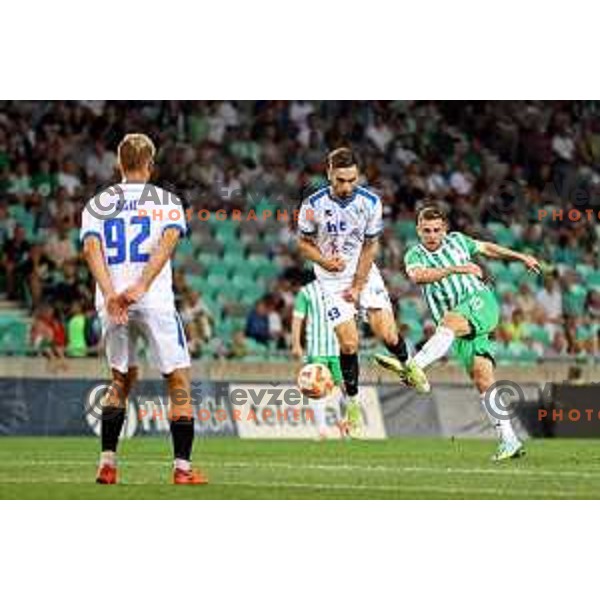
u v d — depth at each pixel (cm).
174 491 3781
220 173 10325
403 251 10138
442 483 4119
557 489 3997
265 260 10006
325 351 6950
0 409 7525
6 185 9719
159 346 3875
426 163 10800
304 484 4041
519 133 11112
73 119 10088
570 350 9988
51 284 9088
